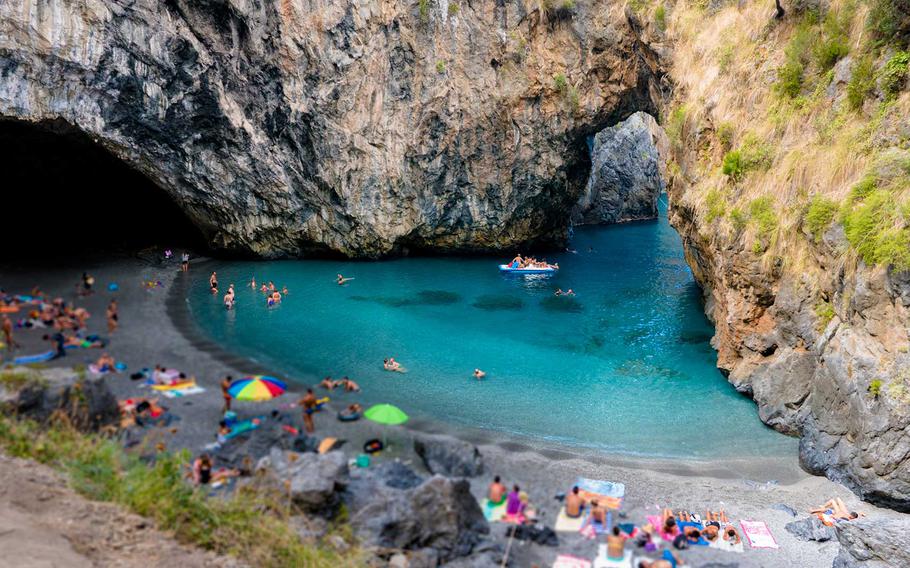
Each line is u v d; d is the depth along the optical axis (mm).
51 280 38719
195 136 41625
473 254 54906
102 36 35531
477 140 49125
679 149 36438
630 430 26406
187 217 48750
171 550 13133
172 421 22906
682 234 38469
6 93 34219
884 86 25578
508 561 17141
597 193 73125
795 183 27594
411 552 16406
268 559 13883
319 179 46438
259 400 24984
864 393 22312
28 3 33250
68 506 13492
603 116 49031
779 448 25453
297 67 43188
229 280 43656
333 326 36562
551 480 21938
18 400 17984
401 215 49656
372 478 19688
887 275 22188
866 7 27438
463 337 36250
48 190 48500
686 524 19781
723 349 32156
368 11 44312
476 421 26312
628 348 35562
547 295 45094
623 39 45906
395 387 29078
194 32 39406
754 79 31766
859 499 21906
